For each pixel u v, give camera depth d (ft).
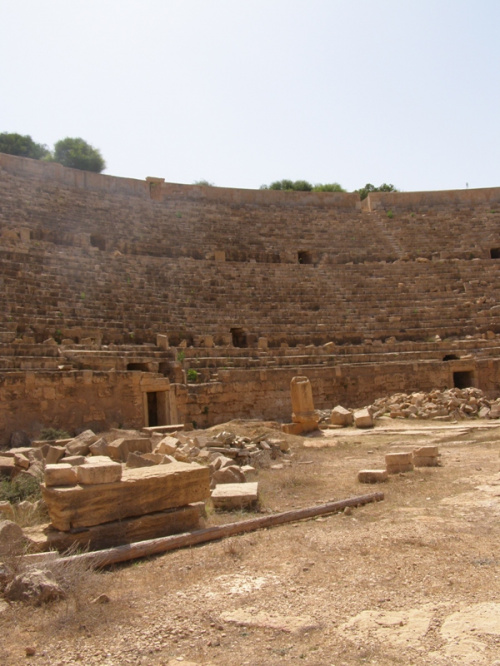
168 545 28.12
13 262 100.37
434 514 32.09
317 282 137.49
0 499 37.19
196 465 33.30
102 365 81.15
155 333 99.91
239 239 155.74
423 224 171.53
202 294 121.70
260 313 119.75
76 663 17.08
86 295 104.47
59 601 21.61
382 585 21.68
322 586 21.98
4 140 195.11
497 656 15.79
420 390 104.47
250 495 35.40
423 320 124.88
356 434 74.08
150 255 138.72
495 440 62.69
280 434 68.64
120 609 20.70
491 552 24.85
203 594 21.88
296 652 16.98
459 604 19.51
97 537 27.91
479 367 106.32
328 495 39.06
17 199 130.52
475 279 141.08
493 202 179.63
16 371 68.69
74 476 29.22
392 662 15.99
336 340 115.65
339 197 181.37
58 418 70.90
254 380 92.99
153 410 85.87
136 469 32.35
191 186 166.81
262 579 23.15
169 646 17.88
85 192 146.10
